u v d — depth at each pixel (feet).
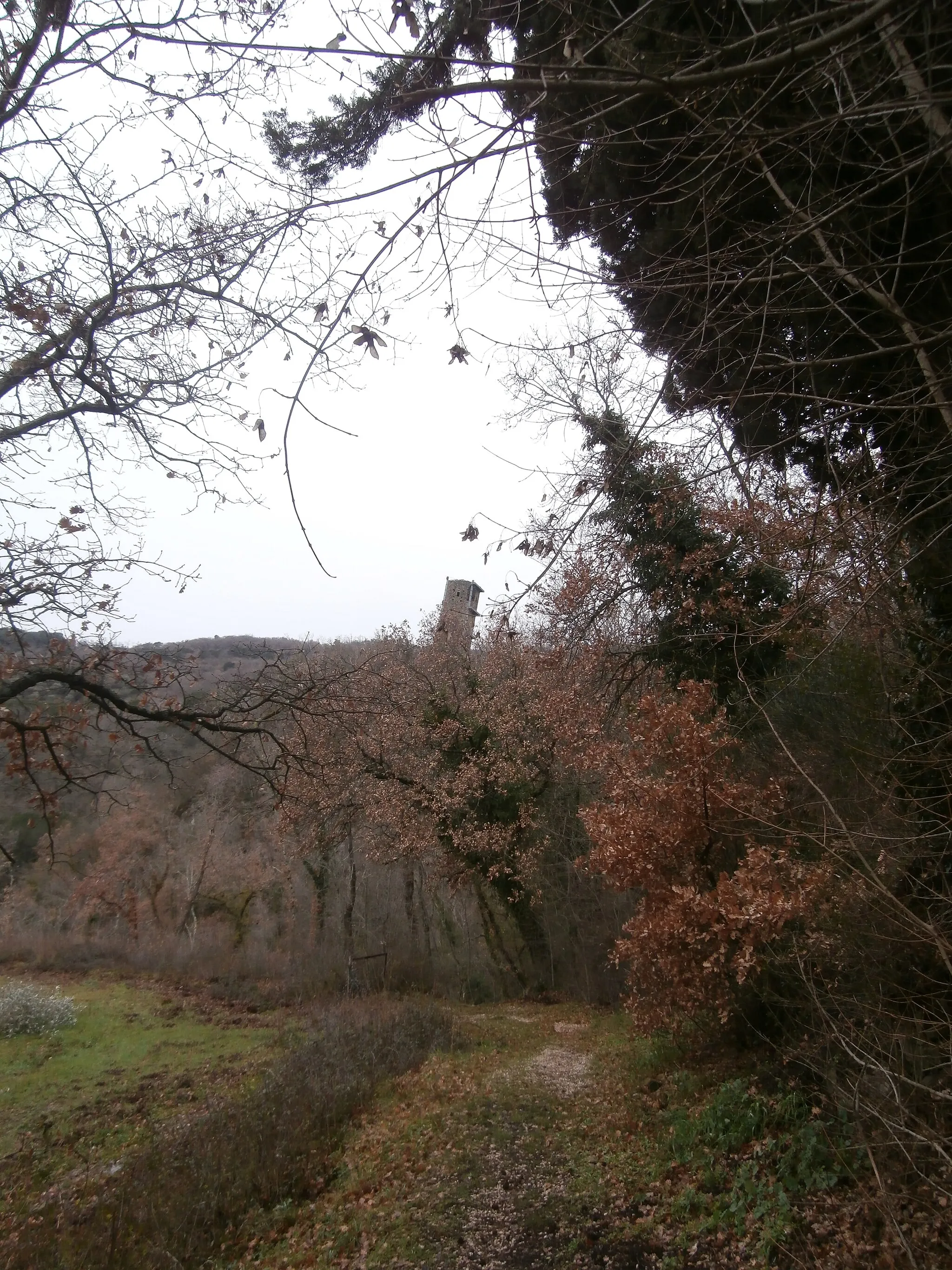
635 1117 30.30
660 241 18.84
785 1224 19.66
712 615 30.07
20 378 23.70
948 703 20.20
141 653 28.71
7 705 27.20
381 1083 41.52
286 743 35.19
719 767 28.53
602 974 70.28
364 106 12.74
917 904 19.63
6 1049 58.80
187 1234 25.59
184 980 85.76
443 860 77.61
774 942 25.58
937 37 11.66
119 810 95.35
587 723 35.17
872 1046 19.35
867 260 17.04
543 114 14.34
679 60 13.35
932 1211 17.16
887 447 18.83
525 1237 23.34
